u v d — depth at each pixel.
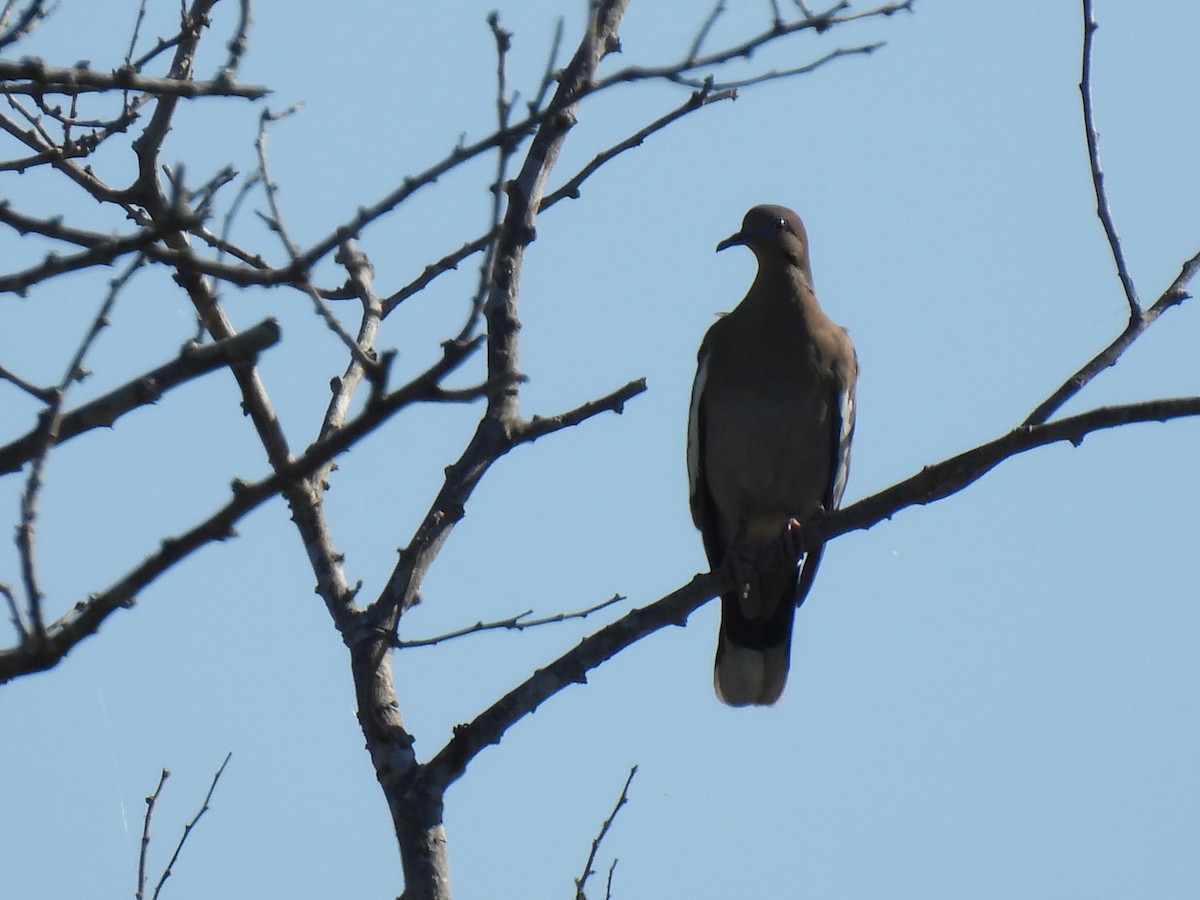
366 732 9.65
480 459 10.09
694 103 9.95
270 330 5.66
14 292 5.94
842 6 7.69
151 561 5.59
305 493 10.38
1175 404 9.20
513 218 10.46
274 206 7.86
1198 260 9.69
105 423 5.74
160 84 6.25
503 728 9.40
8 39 6.86
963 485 9.80
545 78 6.85
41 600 5.70
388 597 9.87
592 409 10.21
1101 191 9.43
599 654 9.57
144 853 8.99
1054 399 9.45
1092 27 9.21
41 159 8.34
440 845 9.23
